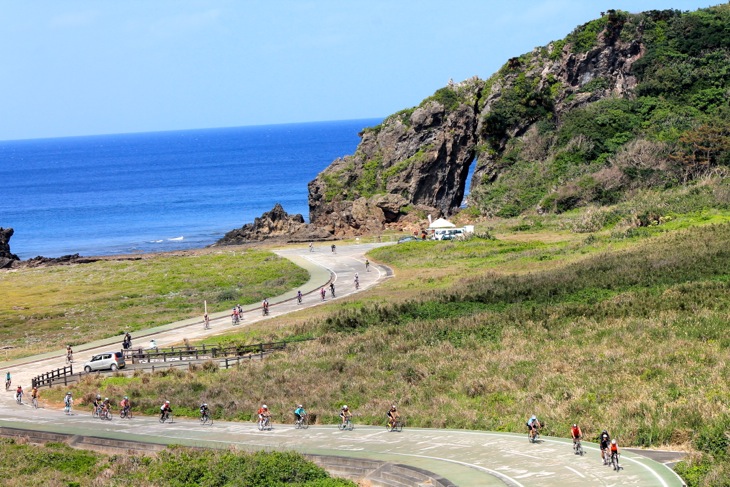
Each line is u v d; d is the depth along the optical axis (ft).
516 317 214.28
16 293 384.27
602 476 107.96
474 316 222.69
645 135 491.31
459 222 495.00
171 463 127.85
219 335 257.55
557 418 139.54
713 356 156.35
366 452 130.72
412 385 173.37
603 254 302.04
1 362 251.60
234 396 181.47
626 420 130.52
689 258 255.70
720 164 441.68
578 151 498.69
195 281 384.47
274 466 120.06
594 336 186.39
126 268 435.53
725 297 200.54
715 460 108.99
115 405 187.01
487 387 161.99
